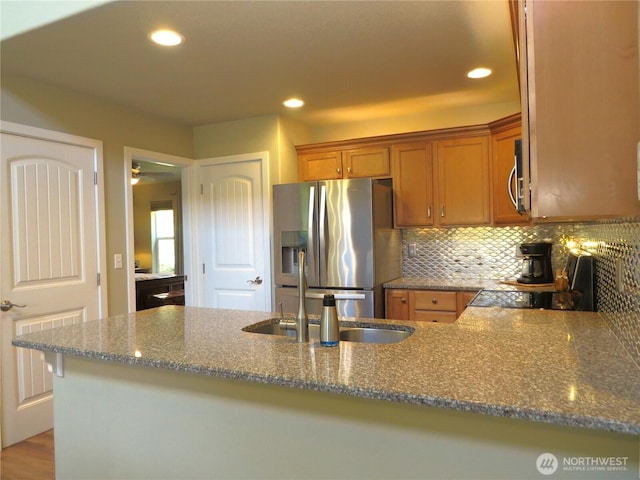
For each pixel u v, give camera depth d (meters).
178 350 1.60
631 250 1.39
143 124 3.78
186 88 3.19
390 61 2.78
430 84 3.24
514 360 1.37
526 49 1.17
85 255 3.26
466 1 2.09
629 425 0.93
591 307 2.37
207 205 4.29
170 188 7.86
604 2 1.08
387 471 1.33
